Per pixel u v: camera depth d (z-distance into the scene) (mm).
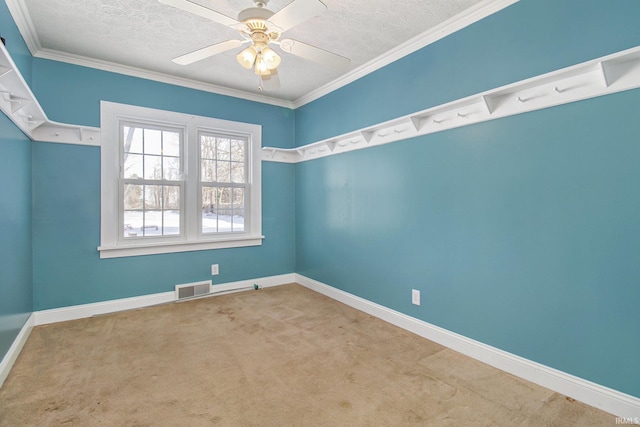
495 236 2143
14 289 2262
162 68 3250
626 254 1605
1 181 1995
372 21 2379
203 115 3697
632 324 1591
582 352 1759
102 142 3121
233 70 3303
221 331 2730
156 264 3434
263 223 4172
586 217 1733
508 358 2070
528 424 1581
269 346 2447
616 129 1622
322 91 3799
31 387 1887
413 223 2713
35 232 2824
